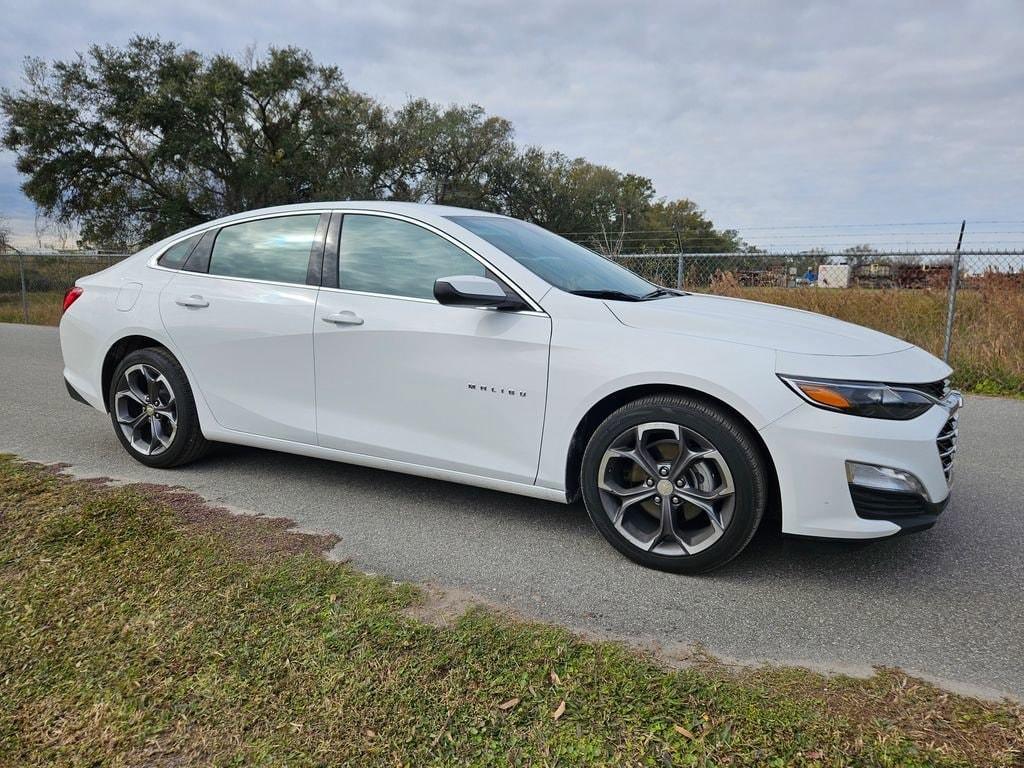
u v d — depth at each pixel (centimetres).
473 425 303
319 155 3391
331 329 330
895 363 262
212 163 2978
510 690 190
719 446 257
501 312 296
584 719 179
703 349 263
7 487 348
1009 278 737
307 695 186
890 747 171
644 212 5356
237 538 293
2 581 247
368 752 166
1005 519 338
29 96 2845
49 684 190
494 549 294
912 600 255
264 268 360
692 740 172
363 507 340
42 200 2908
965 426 537
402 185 4153
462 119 4294
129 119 2833
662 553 273
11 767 161
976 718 184
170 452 383
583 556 289
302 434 347
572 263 342
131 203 3064
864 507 246
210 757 165
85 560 264
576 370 278
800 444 246
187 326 370
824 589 263
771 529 323
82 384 415
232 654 204
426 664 201
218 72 2970
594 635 225
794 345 261
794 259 836
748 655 216
